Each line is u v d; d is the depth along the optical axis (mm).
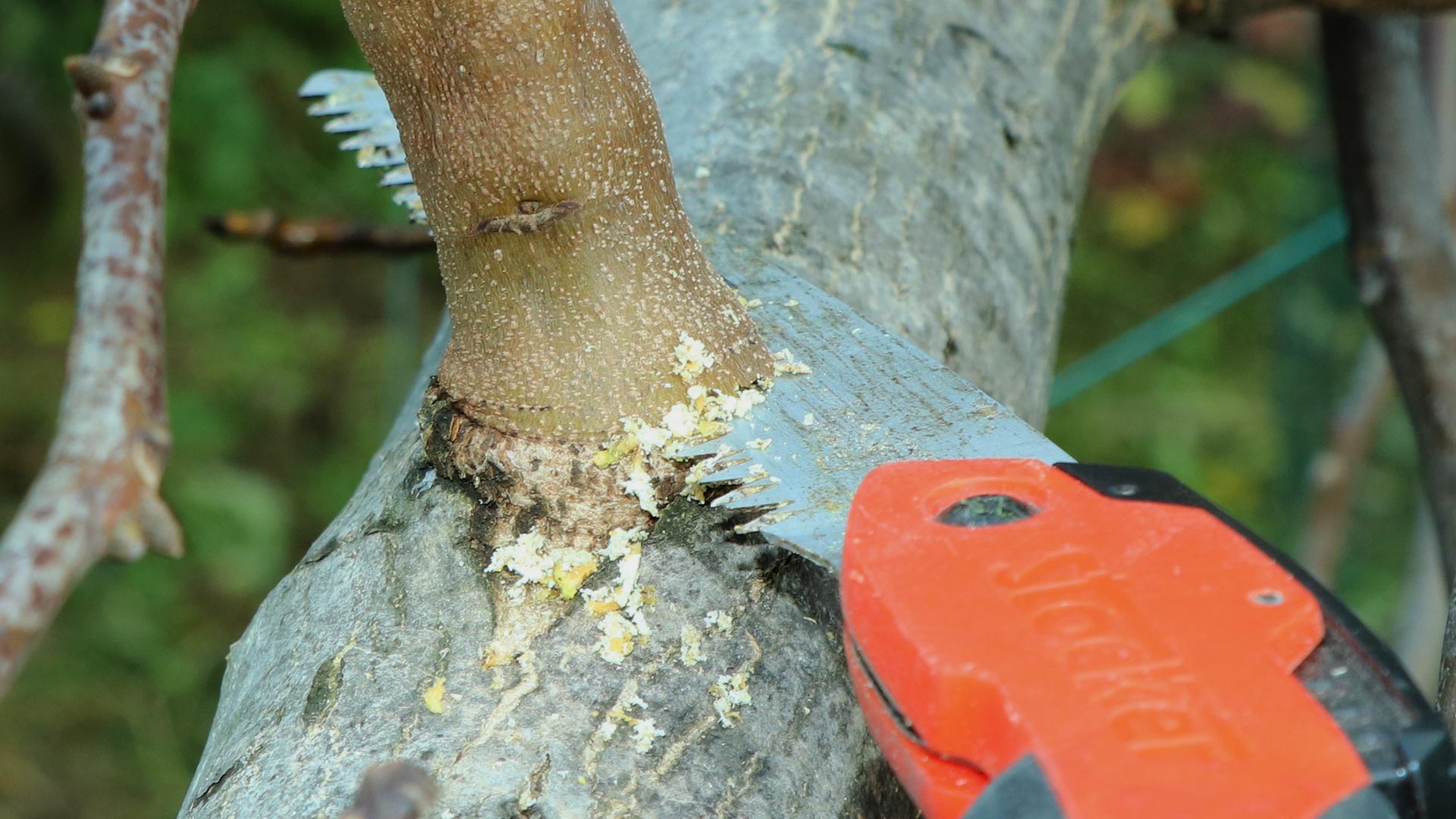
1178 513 809
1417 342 1123
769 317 886
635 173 841
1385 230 1132
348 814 757
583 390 847
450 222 840
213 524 2271
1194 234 3012
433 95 829
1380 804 770
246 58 2719
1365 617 2186
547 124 828
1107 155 3094
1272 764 774
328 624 846
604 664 835
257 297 2645
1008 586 799
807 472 844
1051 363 1005
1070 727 779
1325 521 1538
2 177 2711
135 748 2072
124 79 751
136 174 748
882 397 862
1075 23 1068
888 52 984
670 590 843
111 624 2189
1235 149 3092
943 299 938
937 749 792
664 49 989
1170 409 2695
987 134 984
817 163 947
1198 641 789
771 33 982
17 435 2389
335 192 2691
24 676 2129
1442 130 1294
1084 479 819
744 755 829
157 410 738
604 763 822
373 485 884
